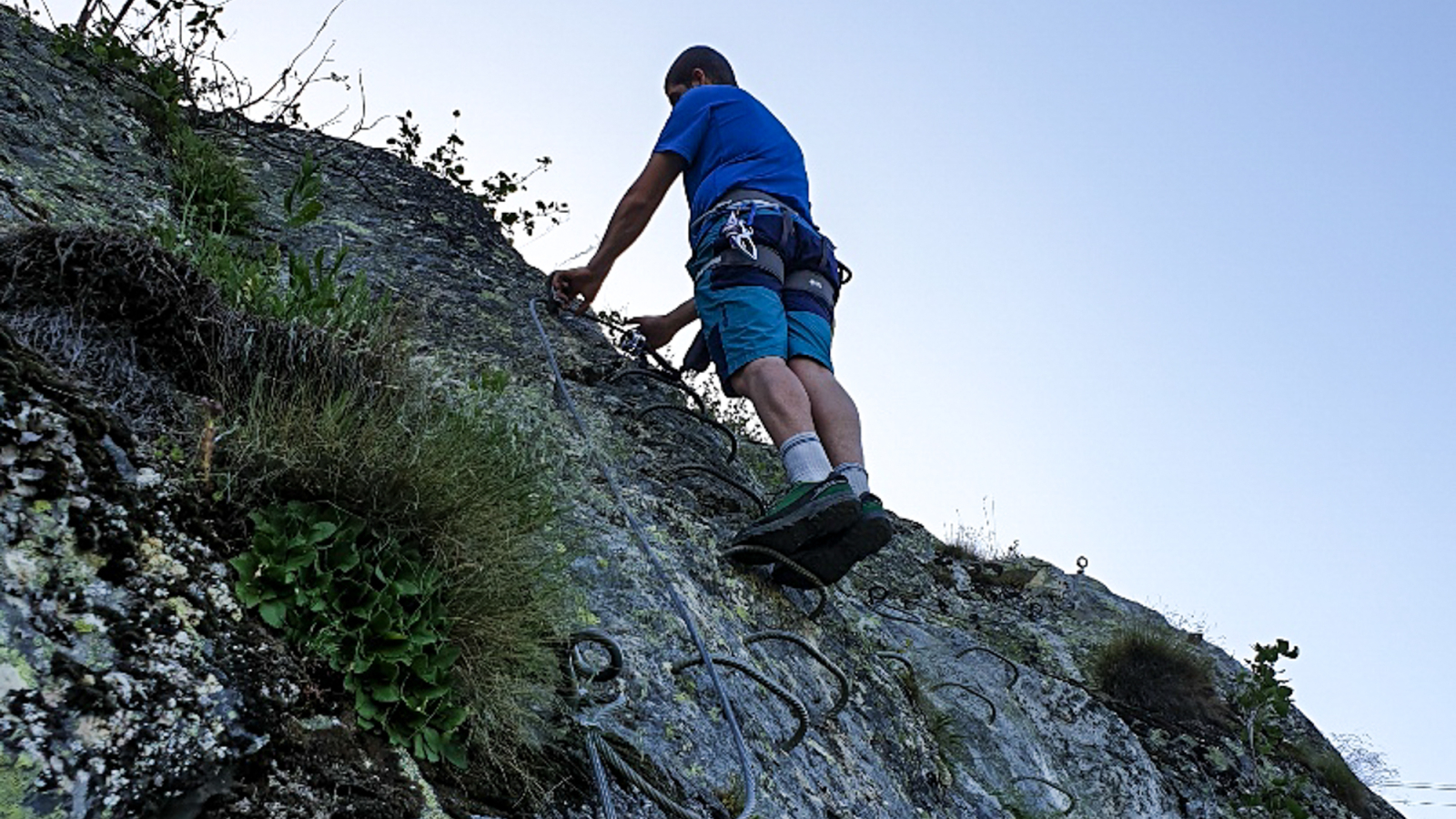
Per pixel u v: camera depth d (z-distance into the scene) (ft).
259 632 6.04
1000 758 16.44
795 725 10.50
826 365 12.03
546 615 7.84
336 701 6.10
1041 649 21.18
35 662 5.04
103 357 6.58
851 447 11.60
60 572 5.39
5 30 14.14
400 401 8.07
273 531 6.42
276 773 5.54
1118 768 17.67
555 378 12.38
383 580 6.64
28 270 6.61
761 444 19.85
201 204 13.21
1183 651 21.71
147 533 5.88
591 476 11.28
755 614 11.42
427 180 19.12
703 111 12.86
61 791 4.81
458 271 15.87
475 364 12.80
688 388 14.79
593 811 7.17
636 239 13.34
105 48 15.03
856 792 10.61
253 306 8.24
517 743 6.95
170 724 5.28
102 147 12.87
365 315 8.89
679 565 10.80
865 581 21.57
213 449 6.59
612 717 8.20
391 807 5.80
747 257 11.75
